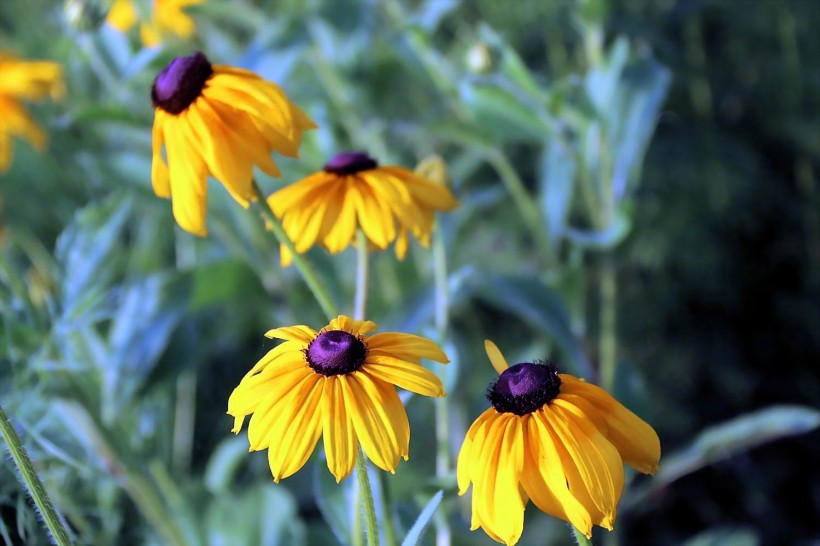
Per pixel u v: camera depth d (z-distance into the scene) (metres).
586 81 0.92
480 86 0.90
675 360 1.14
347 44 1.00
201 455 1.06
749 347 1.18
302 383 0.63
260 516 0.90
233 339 1.08
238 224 0.95
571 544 0.96
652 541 1.10
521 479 0.62
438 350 0.64
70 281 0.84
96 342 0.89
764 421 0.87
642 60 0.93
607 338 0.92
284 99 0.69
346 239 0.70
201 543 0.89
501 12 1.21
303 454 0.62
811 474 1.13
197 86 0.69
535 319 0.90
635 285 1.16
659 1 1.16
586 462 0.61
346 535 0.74
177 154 0.69
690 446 0.90
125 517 0.92
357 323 0.65
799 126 1.17
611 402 0.63
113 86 0.90
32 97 0.93
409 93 1.23
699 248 1.14
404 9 1.12
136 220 1.15
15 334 0.80
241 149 0.68
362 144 1.02
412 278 1.01
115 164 0.94
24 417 0.79
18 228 1.02
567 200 0.95
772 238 1.21
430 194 0.72
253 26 1.12
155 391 0.92
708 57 1.25
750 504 1.11
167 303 0.89
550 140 0.92
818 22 1.19
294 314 0.96
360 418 0.62
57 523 0.64
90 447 0.85
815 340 1.16
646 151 1.15
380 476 0.67
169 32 0.94
